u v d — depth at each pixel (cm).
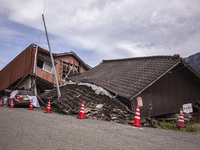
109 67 1627
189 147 342
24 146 280
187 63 1015
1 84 2284
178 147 333
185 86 1111
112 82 1099
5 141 306
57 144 297
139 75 1031
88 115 780
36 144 293
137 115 611
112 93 952
